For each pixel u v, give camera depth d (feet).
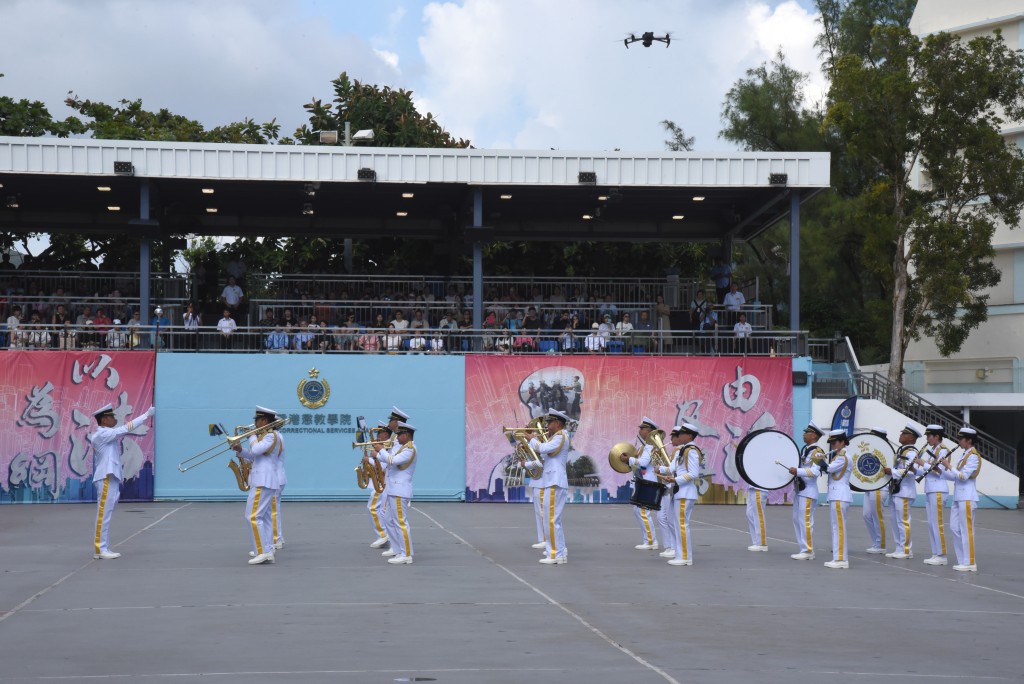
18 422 85.35
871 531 59.47
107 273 104.01
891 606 41.75
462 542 61.26
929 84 102.99
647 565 52.60
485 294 107.86
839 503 53.06
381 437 55.72
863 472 59.06
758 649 33.19
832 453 53.72
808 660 31.73
